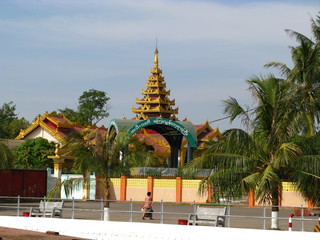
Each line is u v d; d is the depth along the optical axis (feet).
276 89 103.19
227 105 101.91
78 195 188.14
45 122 262.88
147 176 191.62
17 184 181.27
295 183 100.37
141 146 124.57
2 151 144.46
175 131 207.00
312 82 140.67
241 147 101.30
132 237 101.91
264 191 99.19
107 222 105.40
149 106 292.61
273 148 101.71
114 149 118.83
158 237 99.45
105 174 119.55
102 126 276.21
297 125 100.58
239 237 92.58
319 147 99.45
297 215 140.97
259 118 103.19
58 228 109.70
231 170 100.58
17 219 115.24
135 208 165.48
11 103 378.32
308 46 145.18
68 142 118.32
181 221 102.17
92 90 386.32
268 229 101.35
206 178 103.04
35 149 229.66
